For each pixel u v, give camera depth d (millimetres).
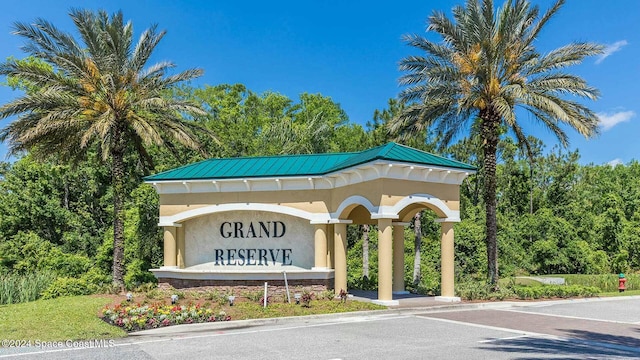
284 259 21828
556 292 22281
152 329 14227
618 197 49219
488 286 22172
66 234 32875
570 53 22672
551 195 48875
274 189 21453
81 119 22562
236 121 49031
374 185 18422
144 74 24625
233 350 11430
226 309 17047
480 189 43500
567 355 10578
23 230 32719
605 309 18719
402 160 17938
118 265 23797
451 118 24594
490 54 22438
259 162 23172
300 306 17547
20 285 21578
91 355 11102
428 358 10352
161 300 19000
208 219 22703
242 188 21734
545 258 38969
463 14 23391
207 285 21188
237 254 22297
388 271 18266
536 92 22656
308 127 41094
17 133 22578
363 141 33062
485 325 14719
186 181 21781
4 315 16078
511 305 19484
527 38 22984
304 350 11305
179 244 22562
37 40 22406
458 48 23062
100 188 35375
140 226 30328
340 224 20438
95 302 18359
